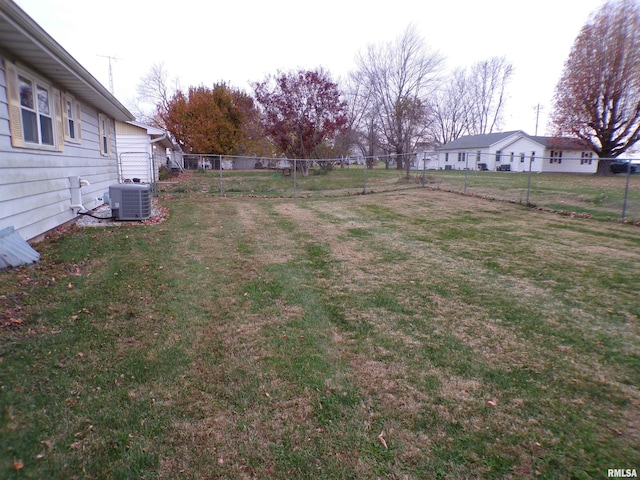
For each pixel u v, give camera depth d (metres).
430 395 2.43
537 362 2.81
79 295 3.79
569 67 26.30
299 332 3.22
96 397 2.31
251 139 32.53
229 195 13.13
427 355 2.89
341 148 32.16
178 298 3.84
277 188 15.40
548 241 6.46
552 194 12.44
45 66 5.78
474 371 2.69
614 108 24.86
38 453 1.87
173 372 2.60
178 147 32.59
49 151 6.36
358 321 3.45
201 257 5.32
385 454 1.96
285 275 4.64
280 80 22.36
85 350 2.81
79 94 7.92
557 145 31.02
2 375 2.43
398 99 33.06
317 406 2.31
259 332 3.20
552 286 4.36
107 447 1.94
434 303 3.87
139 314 3.45
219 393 2.40
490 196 12.02
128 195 7.79
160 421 2.14
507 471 1.86
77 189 7.55
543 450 1.99
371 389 2.48
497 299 3.97
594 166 36.75
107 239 6.18
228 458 1.91
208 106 31.39
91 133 9.19
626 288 4.30
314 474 1.83
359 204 11.00
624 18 23.36
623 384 2.56
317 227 7.64
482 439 2.07
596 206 10.00
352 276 4.66
